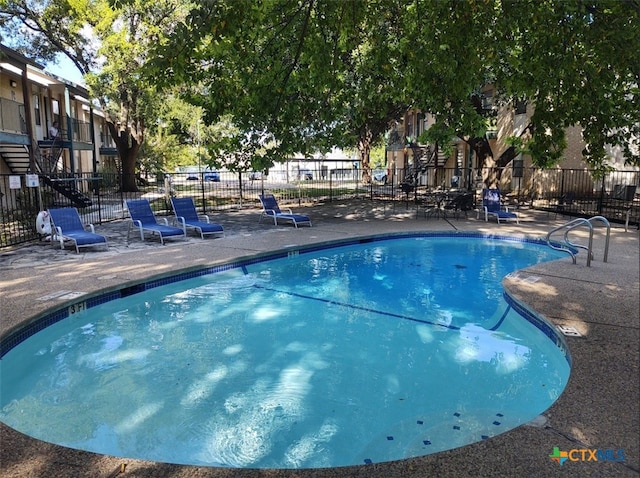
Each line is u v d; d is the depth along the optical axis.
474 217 15.45
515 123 22.38
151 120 28.11
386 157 45.66
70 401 4.23
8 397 4.34
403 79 6.71
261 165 10.05
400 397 4.30
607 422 3.10
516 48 6.08
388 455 3.42
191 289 7.89
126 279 7.11
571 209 16.83
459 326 6.17
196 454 3.46
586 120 4.90
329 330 6.02
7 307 5.69
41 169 19.19
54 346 5.49
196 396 4.32
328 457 3.42
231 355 5.25
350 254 10.80
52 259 8.69
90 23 21.39
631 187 16.92
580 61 4.58
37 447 2.89
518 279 7.00
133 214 11.18
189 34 4.09
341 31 6.28
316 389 4.46
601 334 4.71
